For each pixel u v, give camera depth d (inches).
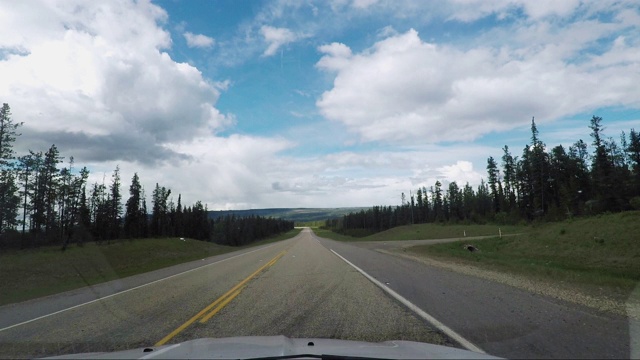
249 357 151.6
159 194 3383.4
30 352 246.5
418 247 1398.9
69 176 2108.8
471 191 4375.0
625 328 250.5
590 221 1284.4
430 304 350.6
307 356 153.0
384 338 245.8
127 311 380.5
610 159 2711.6
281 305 377.1
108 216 2412.6
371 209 6663.4
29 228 1889.8
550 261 971.3
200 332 282.8
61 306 445.7
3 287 739.4
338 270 676.7
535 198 3218.5
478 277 528.1
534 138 3265.3
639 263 853.8
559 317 285.0
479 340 233.6
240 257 1202.6
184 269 868.0
